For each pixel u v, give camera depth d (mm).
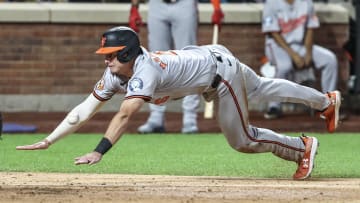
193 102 40938
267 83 24422
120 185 23656
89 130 43031
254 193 21812
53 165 29344
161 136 39938
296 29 44781
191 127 40938
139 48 22094
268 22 44688
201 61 23125
